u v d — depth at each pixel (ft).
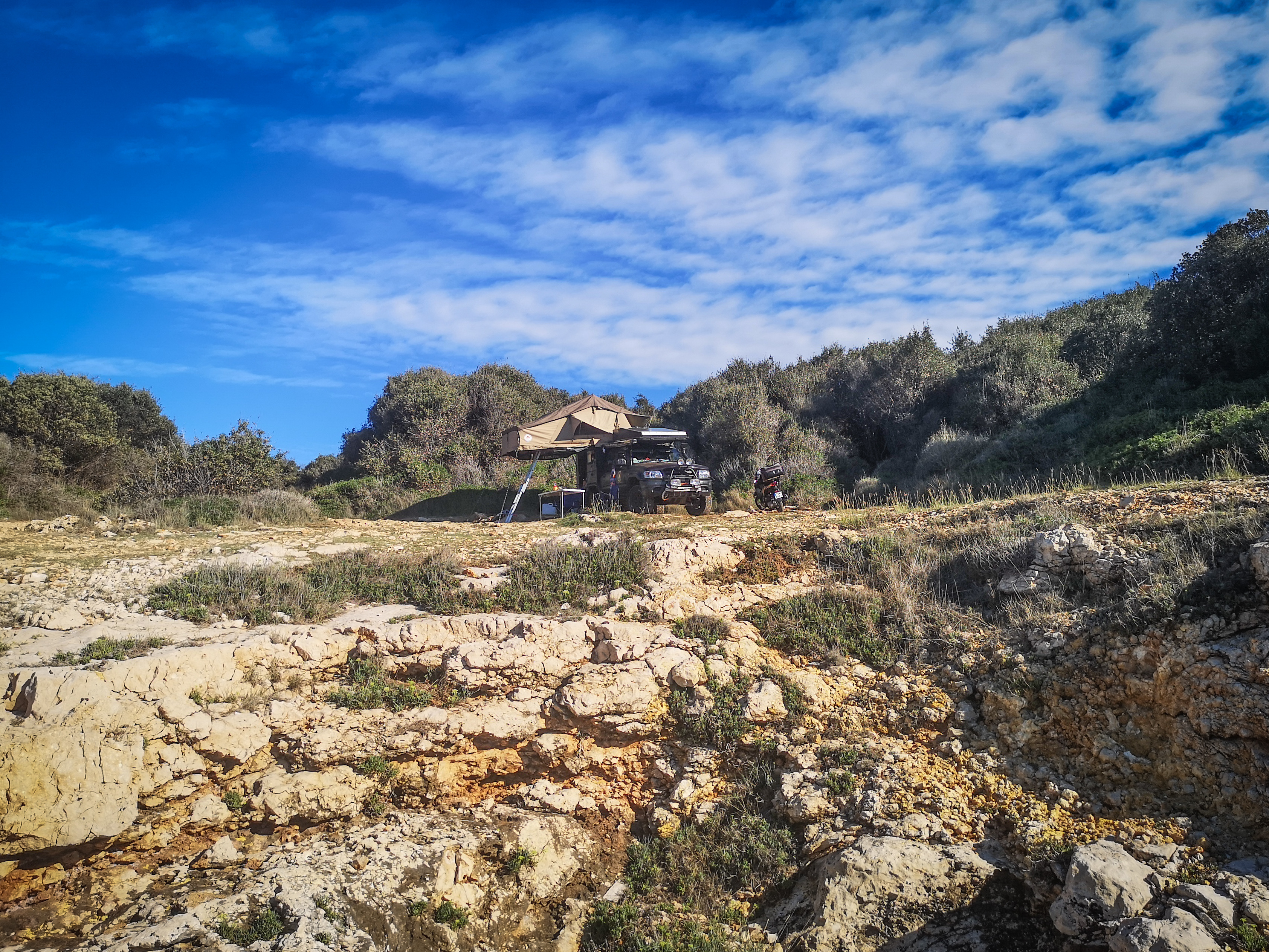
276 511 48.52
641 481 53.11
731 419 72.59
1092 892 16.87
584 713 25.07
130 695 22.66
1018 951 17.60
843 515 41.91
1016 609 25.41
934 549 31.30
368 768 24.07
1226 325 46.96
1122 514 28.12
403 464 77.25
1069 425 51.98
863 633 27.45
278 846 22.39
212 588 30.48
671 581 31.27
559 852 23.20
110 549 37.24
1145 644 21.11
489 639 27.25
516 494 69.41
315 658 26.11
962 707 23.21
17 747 19.90
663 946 19.53
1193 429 40.37
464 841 22.74
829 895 18.84
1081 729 21.18
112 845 21.15
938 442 61.05
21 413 61.36
